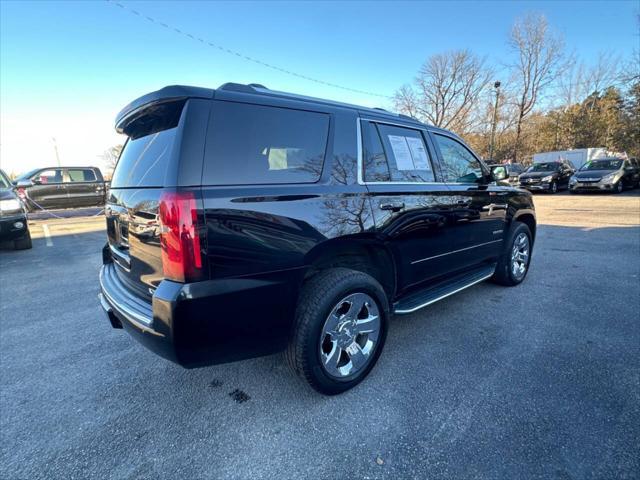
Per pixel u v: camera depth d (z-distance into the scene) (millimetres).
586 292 3953
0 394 2332
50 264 5832
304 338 2023
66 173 12922
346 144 2328
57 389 2381
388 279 2627
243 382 2416
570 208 11383
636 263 5043
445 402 2156
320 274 2189
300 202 1980
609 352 2670
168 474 1691
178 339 1648
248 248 1782
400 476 1647
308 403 2184
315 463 1734
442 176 3084
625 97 19672
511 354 2684
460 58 35156
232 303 1752
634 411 2029
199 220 1650
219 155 1786
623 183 15656
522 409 2068
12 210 6496
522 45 34469
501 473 1645
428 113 37938
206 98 1812
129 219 2025
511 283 4160
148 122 2133
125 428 2008
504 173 3652
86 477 1684
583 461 1699
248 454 1802
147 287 1924
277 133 2020
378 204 2377
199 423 2033
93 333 3229
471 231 3334
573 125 32812
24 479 1671
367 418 2039
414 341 2920
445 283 3250
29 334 3217
